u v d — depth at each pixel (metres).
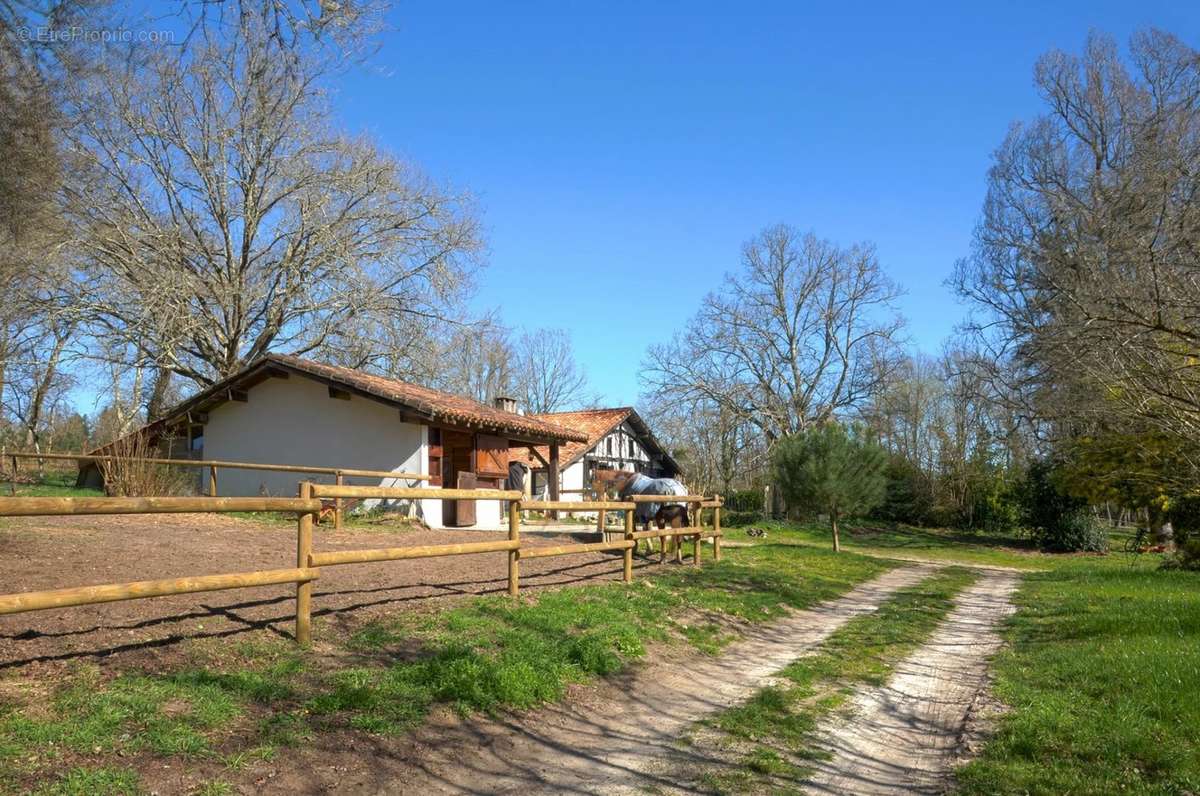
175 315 23.91
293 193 26.30
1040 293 18.03
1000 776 5.19
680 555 14.16
